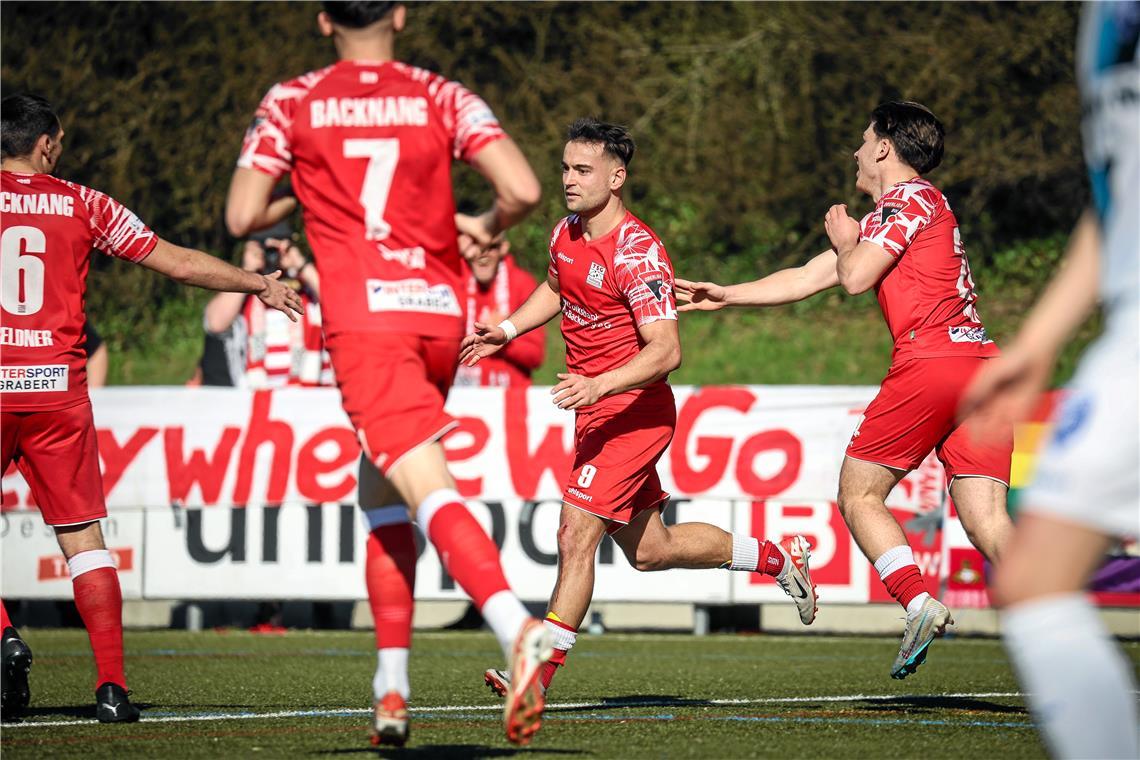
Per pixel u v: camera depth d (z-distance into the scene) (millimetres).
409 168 13539
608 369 18141
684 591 31016
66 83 64875
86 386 17312
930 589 30406
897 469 18906
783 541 20328
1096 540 9219
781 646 29297
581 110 68500
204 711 18109
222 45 67000
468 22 68125
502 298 32562
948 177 65312
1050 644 9180
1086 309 9828
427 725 16406
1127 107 9641
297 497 31156
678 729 16141
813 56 68438
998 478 18703
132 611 33812
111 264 66375
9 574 31297
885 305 18875
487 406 30938
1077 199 67750
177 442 31406
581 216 18266
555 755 13977
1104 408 9156
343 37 13906
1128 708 9195
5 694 17375
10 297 16719
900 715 17656
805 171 69125
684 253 70312
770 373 61062
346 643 29188
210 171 66000
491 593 12367
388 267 13500
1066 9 64062
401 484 13109
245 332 34188
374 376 13250
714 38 70562
